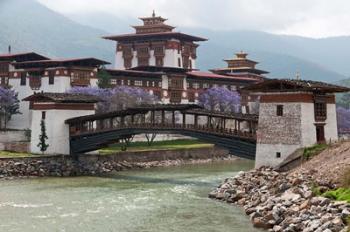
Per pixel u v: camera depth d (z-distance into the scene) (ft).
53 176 300.40
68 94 343.87
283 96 230.89
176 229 153.99
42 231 152.25
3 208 189.06
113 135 310.24
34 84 451.94
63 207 191.62
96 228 156.35
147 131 290.76
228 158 440.86
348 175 165.27
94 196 219.41
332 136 239.09
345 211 133.28
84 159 332.60
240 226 155.84
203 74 570.87
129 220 167.73
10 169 292.61
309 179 182.39
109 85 466.29
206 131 263.29
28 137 393.91
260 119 237.86
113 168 334.44
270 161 233.14
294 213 150.30
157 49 577.84
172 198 212.84
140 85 496.23
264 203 175.63
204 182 270.26
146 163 366.02
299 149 223.71
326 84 240.12
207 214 175.73
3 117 455.63
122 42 601.21
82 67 444.55
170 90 519.19
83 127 337.93
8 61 469.16
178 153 400.06
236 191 207.72
